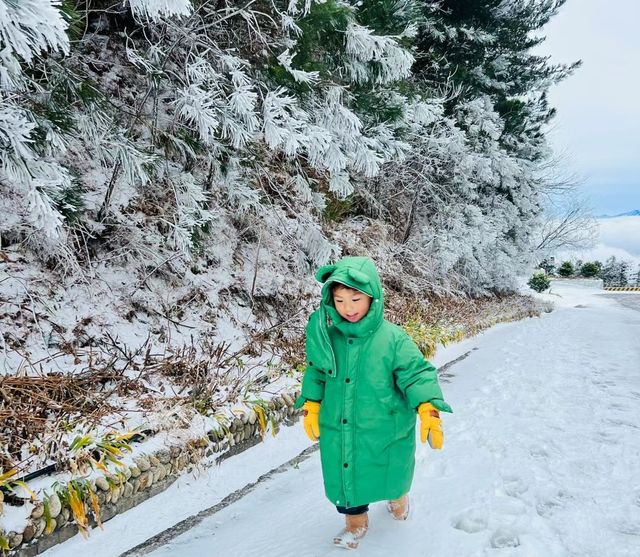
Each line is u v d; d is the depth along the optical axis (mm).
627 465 3174
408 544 2250
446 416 4445
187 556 2264
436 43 12117
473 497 2730
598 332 11008
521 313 14844
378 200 10258
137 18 4441
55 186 2420
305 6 4367
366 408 2104
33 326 3551
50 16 1746
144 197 5094
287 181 6734
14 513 2105
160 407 3166
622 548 2223
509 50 14781
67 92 3527
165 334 4363
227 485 3018
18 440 2496
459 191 12266
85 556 2223
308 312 6082
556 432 3854
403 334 2189
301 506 2750
